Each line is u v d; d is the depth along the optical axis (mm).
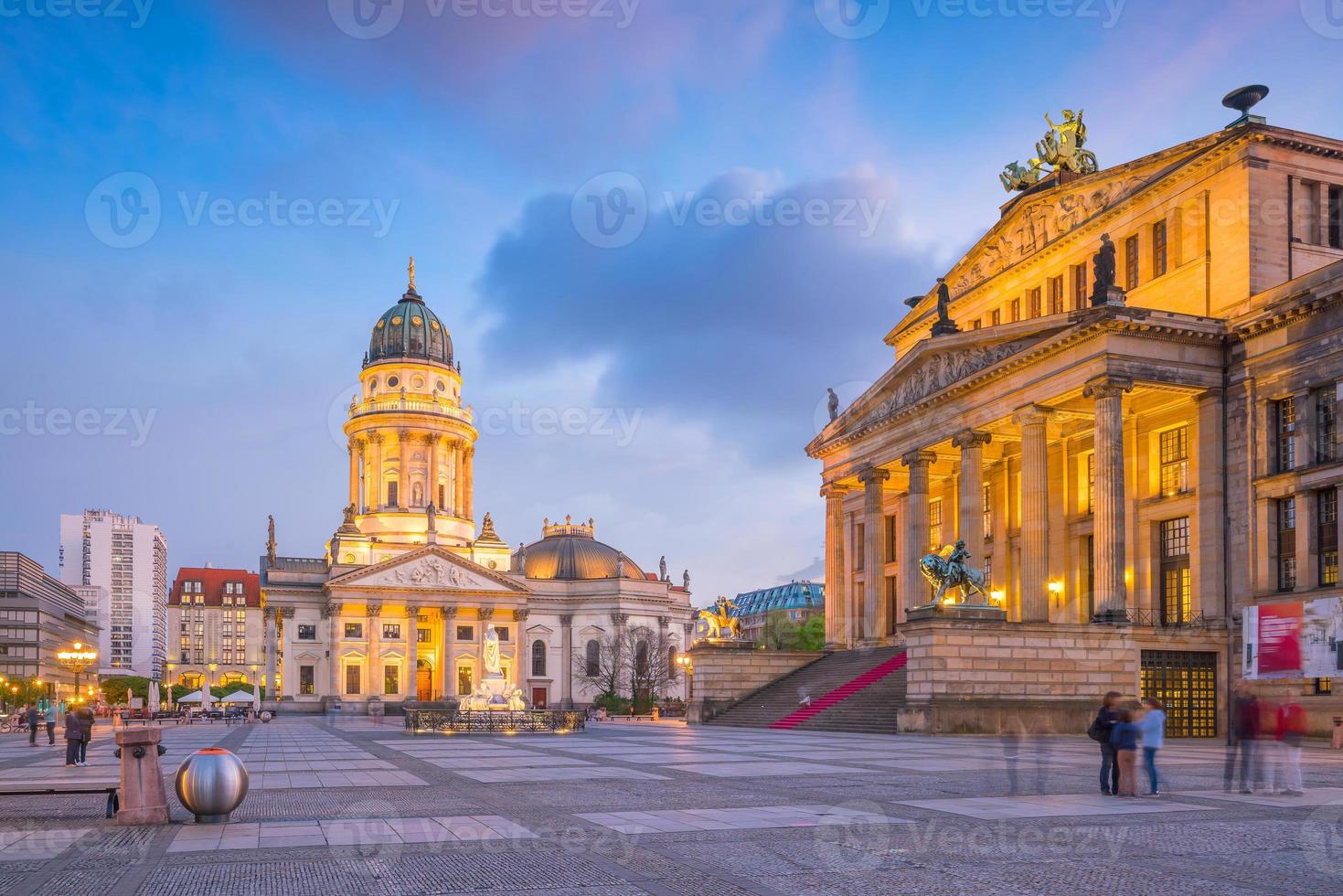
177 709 150625
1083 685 53812
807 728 64375
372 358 182000
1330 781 28719
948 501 80250
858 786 26891
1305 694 51531
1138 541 63344
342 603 159500
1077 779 28641
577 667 180875
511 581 169000
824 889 14250
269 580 163875
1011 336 63625
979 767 32875
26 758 46375
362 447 178625
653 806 22734
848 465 81688
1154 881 14773
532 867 15719
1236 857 16625
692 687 81000
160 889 14273
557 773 31359
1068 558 68250
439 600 164250
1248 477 55906
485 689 71875
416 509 174875
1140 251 65250
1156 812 21672
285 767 35094
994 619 53750
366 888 14289
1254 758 25469
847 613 85875
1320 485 51938
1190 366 57344
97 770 37312
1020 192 78500
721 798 24297
